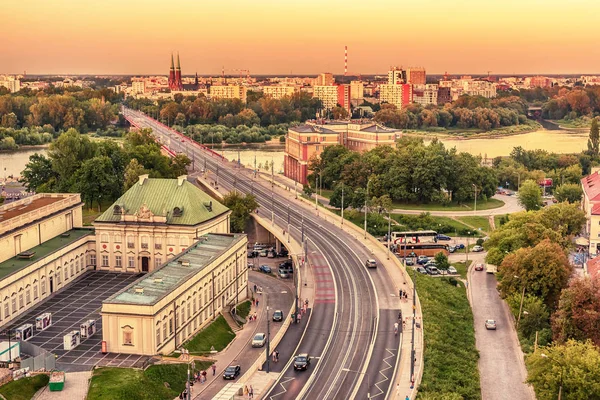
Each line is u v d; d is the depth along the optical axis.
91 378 165.12
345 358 188.88
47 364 169.25
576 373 160.38
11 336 189.75
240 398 164.75
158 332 182.62
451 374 185.75
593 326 191.00
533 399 181.12
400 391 169.25
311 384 173.12
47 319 199.62
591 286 199.75
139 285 193.50
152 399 161.25
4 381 159.00
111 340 181.50
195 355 191.12
